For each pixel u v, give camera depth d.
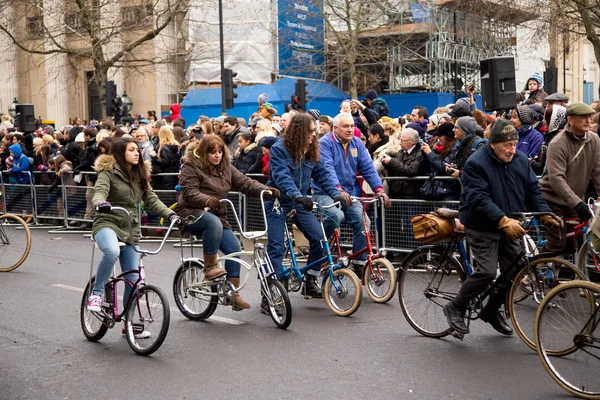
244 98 31.44
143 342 6.36
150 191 6.77
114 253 6.49
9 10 31.83
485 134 9.23
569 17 23.14
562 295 5.27
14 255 10.46
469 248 6.83
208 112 32.03
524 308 6.30
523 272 6.16
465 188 6.21
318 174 7.92
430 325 6.75
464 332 6.34
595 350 5.07
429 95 31.09
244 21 32.97
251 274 9.87
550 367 5.32
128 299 6.51
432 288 6.73
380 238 10.38
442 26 32.69
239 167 12.01
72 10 28.39
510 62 10.34
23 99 39.66
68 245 13.03
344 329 7.09
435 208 9.71
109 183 6.60
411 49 34.03
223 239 7.42
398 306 8.00
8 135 16.58
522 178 6.23
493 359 6.02
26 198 15.95
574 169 7.24
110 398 5.29
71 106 39.66
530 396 5.16
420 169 9.86
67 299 8.62
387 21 33.56
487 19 32.78
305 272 7.84
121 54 28.27
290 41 33.59
